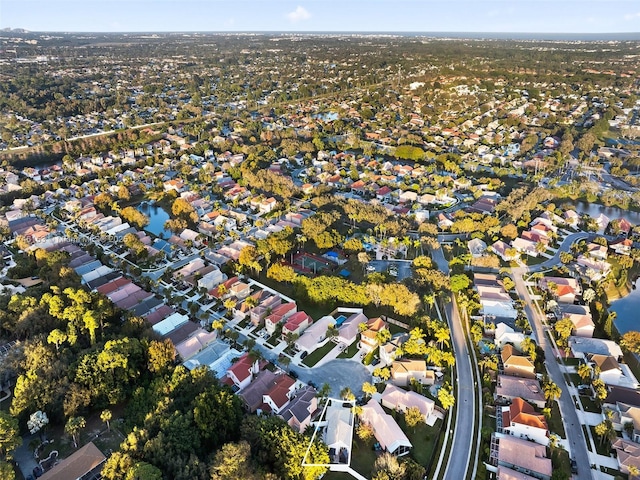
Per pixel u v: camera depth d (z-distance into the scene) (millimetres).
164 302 162000
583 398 121438
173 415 99875
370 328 141625
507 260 190750
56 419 107500
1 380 115875
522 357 127875
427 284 164875
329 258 191375
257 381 121062
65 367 113938
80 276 166375
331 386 125188
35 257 183000
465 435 110125
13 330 133125
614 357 133125
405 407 114125
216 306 161500
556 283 167750
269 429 100500
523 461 99438
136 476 84188
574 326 144625
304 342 138625
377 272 172875
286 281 176250
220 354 134500
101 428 108312
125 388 116812
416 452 105125
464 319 154000
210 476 87000
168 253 197250
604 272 179250
